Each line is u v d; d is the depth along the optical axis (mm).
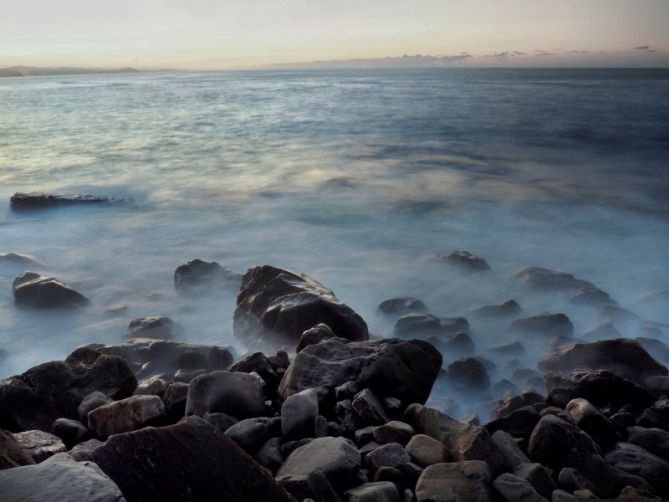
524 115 49938
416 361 5227
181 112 59188
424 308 9844
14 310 10273
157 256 14203
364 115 52281
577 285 10844
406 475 3705
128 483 2703
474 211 18359
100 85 154125
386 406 4664
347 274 12523
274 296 7629
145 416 4133
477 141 35094
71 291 10453
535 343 8828
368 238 15492
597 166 27109
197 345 7344
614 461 4449
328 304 6816
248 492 2838
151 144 35312
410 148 32594
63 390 4805
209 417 4098
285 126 44438
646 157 29359
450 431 4164
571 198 20125
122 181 24000
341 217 17750
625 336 8914
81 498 2248
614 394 5660
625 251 14406
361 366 4945
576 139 35406
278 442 3973
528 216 17766
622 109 54812
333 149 32562
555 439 4238
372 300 10992
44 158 30016
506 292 11148
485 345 8797
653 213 18062
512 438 4328
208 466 2844
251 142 35844
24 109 65250
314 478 3273
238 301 8312
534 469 3830
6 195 20859
